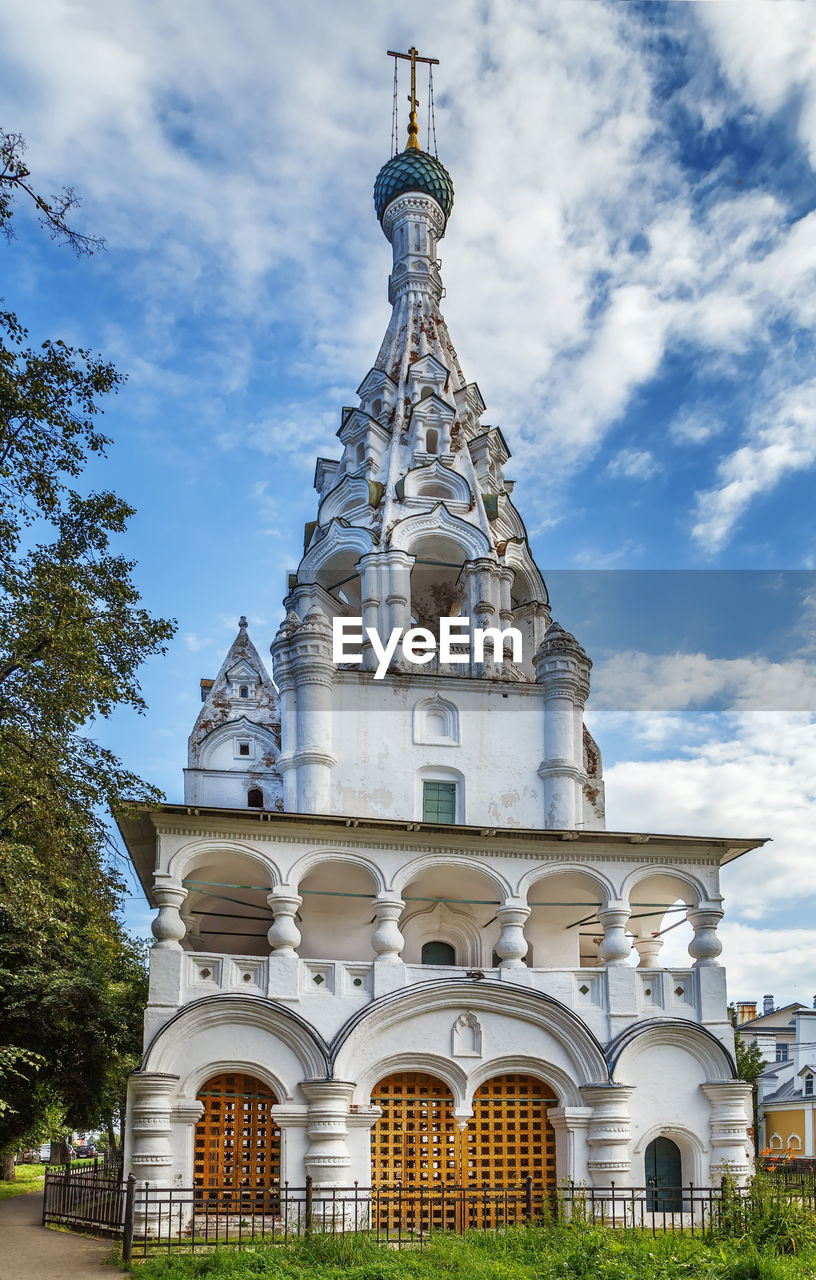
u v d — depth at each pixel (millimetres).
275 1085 24406
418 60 44875
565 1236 18906
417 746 29562
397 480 34219
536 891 29781
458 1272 17000
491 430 37281
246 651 33531
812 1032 58812
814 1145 55781
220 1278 16359
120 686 22562
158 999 24266
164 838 25438
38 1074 31156
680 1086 26391
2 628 20703
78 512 23406
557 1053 25969
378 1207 21562
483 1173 25234
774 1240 18656
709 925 27656
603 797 33656
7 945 28438
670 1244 18281
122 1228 22312
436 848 26938
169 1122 23594
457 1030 25750
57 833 21797
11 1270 18594
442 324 40062
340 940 29047
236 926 31297
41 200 18141
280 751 29953
